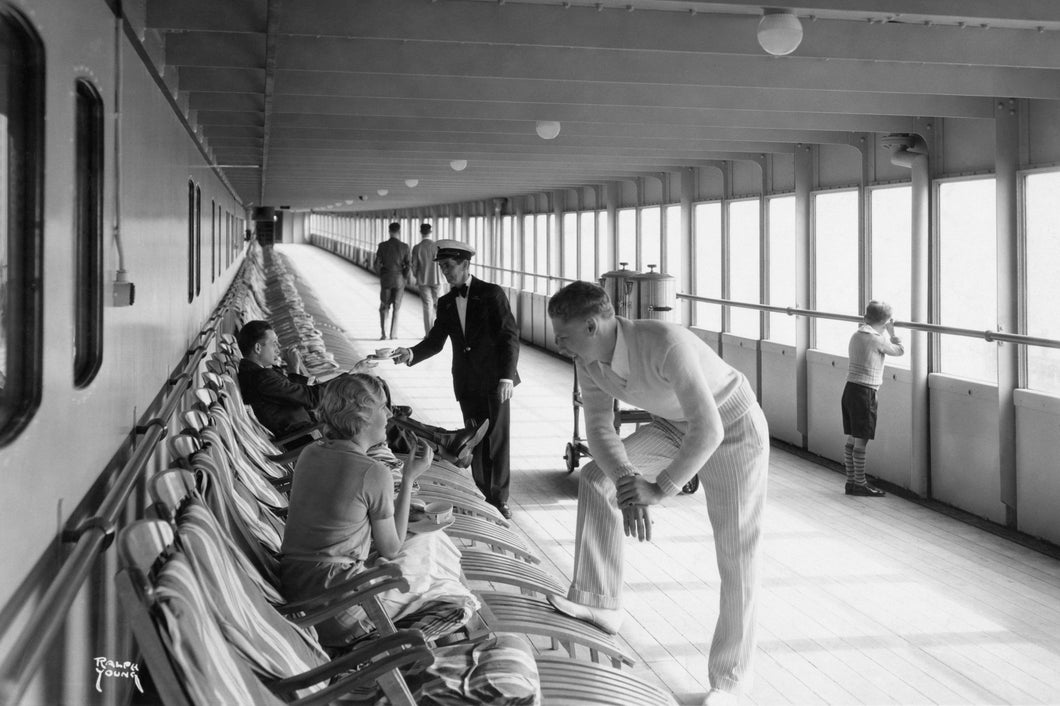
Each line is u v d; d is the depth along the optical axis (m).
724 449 3.62
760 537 3.68
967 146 6.75
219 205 12.15
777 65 5.83
